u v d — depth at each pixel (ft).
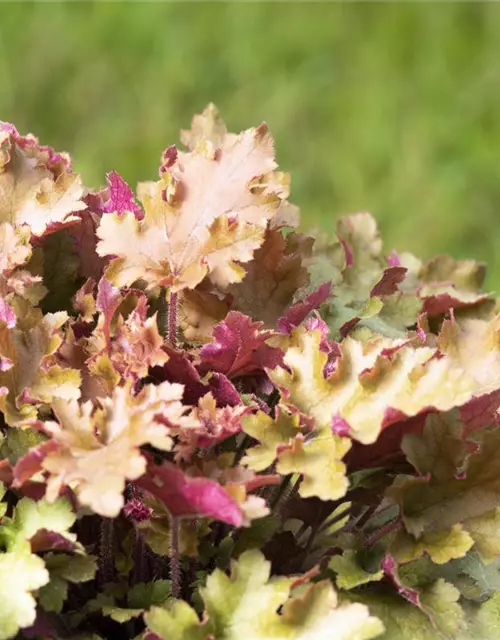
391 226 7.64
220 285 2.94
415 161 8.02
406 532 2.87
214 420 2.89
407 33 9.05
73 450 2.73
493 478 2.88
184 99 8.54
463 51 8.86
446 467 2.87
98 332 2.98
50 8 9.16
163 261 2.96
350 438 2.85
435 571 2.95
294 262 3.10
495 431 2.87
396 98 8.56
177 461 2.86
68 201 3.07
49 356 2.95
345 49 8.98
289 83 8.68
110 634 2.97
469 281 3.51
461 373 2.81
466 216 7.70
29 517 2.85
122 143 8.11
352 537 2.92
